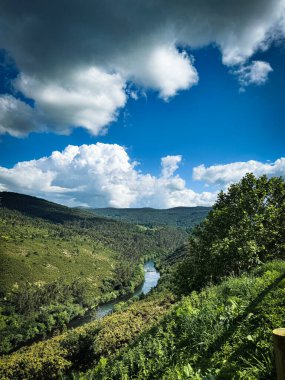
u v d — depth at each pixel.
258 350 5.63
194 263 32.22
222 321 7.96
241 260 25.67
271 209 28.98
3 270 166.50
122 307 104.00
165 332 10.57
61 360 33.38
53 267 195.00
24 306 127.88
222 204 32.94
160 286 103.50
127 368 9.91
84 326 43.06
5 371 35.19
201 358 7.03
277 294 7.85
